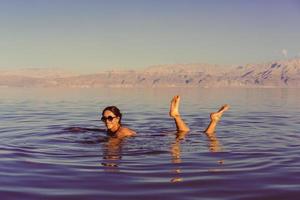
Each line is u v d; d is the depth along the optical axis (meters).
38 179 2.18
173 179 2.17
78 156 2.82
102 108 8.08
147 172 2.33
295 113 6.89
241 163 2.59
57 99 12.48
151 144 3.33
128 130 3.87
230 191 1.95
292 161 2.66
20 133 4.08
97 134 3.92
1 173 2.32
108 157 2.78
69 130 4.24
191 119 5.72
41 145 3.30
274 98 14.15
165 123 5.13
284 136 3.94
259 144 3.39
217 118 4.07
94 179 2.17
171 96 15.61
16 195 1.89
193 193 1.91
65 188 2.00
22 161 2.65
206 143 3.41
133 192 1.92
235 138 3.73
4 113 6.74
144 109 7.73
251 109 7.97
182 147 3.19
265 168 2.44
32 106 8.77
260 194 1.90
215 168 2.44
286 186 2.03
